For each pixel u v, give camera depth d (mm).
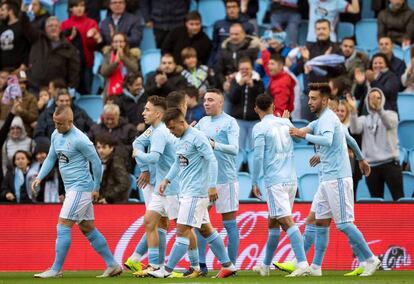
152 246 38625
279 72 55594
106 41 64438
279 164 38781
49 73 61406
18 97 56031
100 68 60812
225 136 40438
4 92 57625
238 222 45969
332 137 37469
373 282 33688
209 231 37625
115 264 39906
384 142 52156
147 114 38938
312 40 62844
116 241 46531
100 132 53188
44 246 46875
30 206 47312
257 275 39969
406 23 62562
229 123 40344
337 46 58938
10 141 55062
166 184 36969
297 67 59781
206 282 34031
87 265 46469
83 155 38875
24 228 47156
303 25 65375
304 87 58062
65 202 38844
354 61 58188
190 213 36219
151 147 38625
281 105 55281
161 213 38906
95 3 67938
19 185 51031
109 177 48406
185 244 36594
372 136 52375
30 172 50969
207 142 35938
